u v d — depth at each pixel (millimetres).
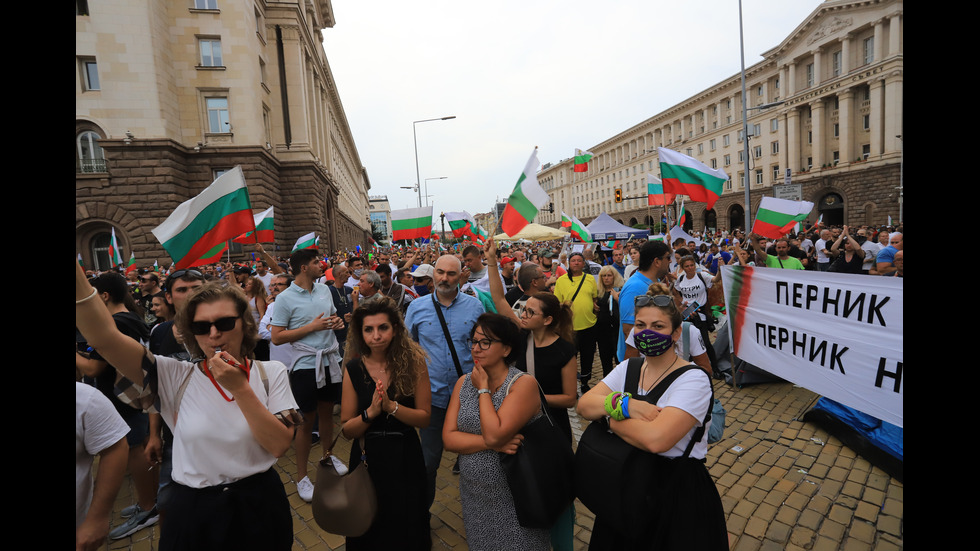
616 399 1844
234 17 21703
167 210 19844
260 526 1831
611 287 5465
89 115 19250
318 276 3895
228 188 4480
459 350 3094
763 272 4699
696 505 1794
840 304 3818
